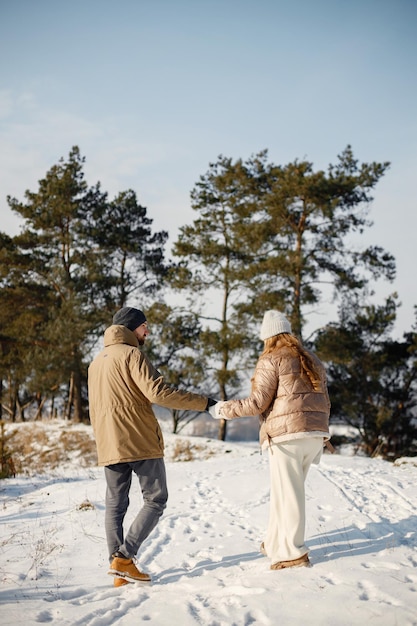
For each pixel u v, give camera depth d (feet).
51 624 10.70
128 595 12.61
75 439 72.13
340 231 77.51
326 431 13.56
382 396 80.02
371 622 9.63
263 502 22.08
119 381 13.92
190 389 83.66
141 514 13.67
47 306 92.17
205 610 10.79
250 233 77.41
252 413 13.56
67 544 17.21
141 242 99.76
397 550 13.66
